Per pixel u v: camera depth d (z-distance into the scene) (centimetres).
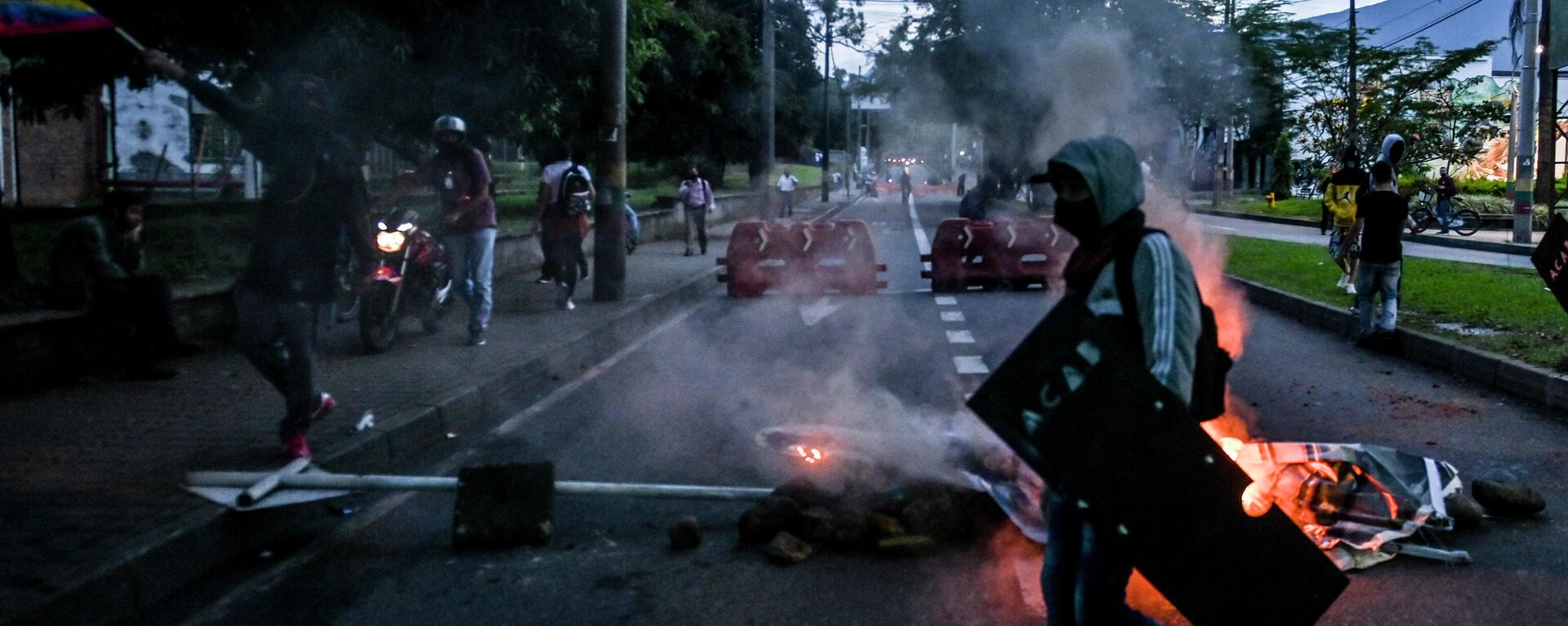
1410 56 3934
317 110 566
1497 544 502
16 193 2031
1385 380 915
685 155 3494
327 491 514
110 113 2259
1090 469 308
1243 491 312
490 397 809
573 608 441
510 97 1380
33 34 577
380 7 1218
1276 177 4881
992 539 504
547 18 1322
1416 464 510
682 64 3052
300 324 573
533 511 511
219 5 1126
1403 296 1319
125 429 648
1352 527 481
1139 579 450
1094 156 315
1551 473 623
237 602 450
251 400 731
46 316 766
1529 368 838
